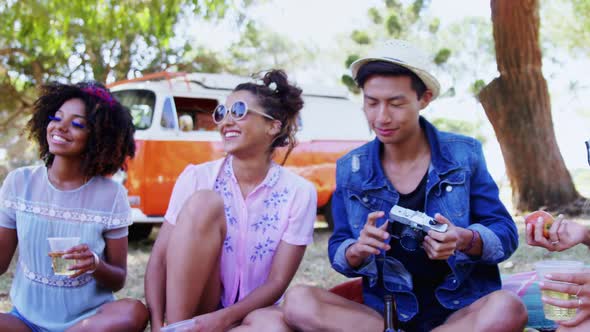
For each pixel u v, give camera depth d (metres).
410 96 2.62
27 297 2.77
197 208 2.61
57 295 2.76
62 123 2.78
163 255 2.87
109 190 2.89
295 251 2.96
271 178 3.03
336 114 8.66
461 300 2.63
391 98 2.60
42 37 11.13
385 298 2.37
